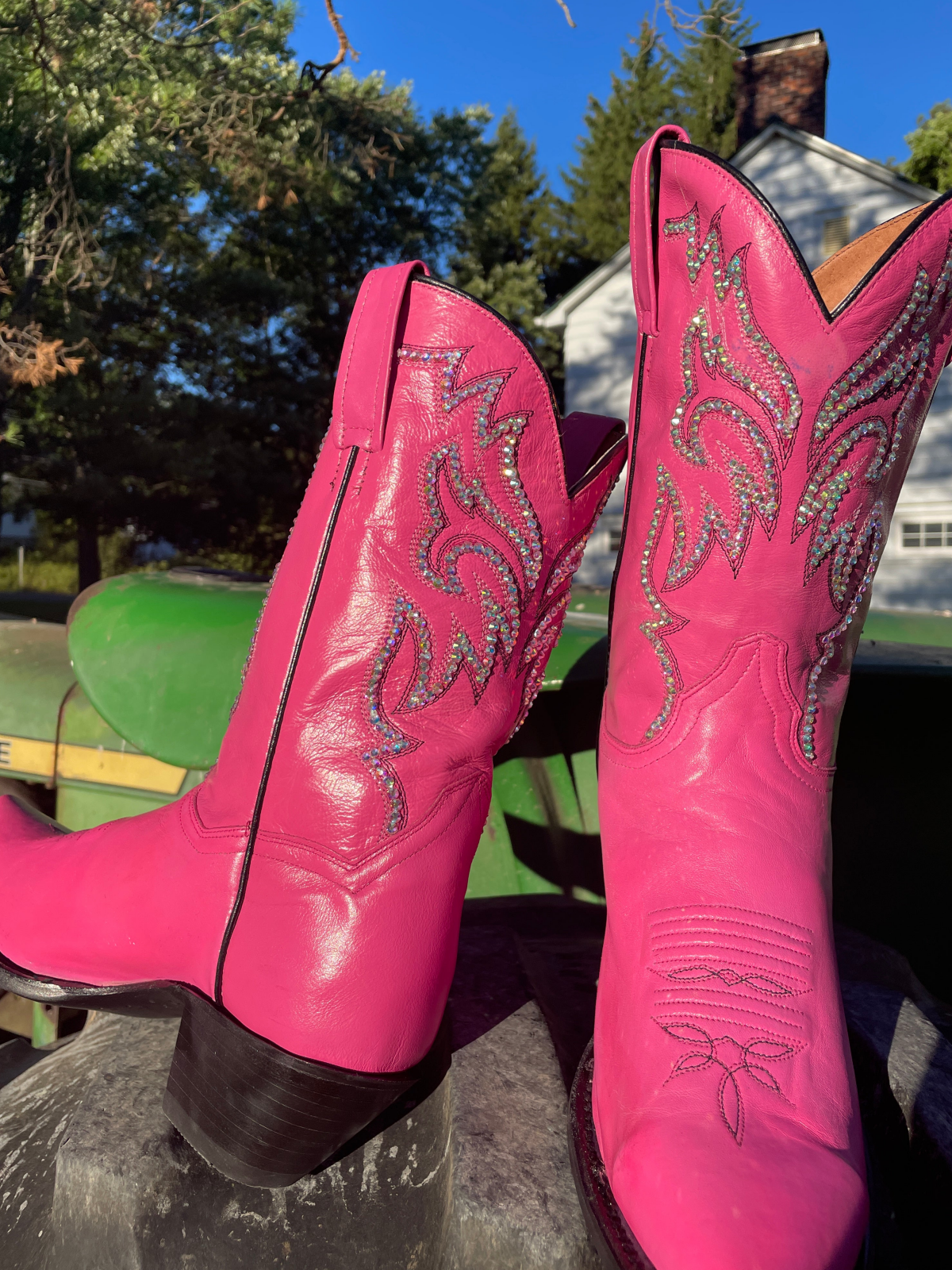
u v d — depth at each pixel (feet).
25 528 71.36
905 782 5.18
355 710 2.35
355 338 2.33
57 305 32.63
